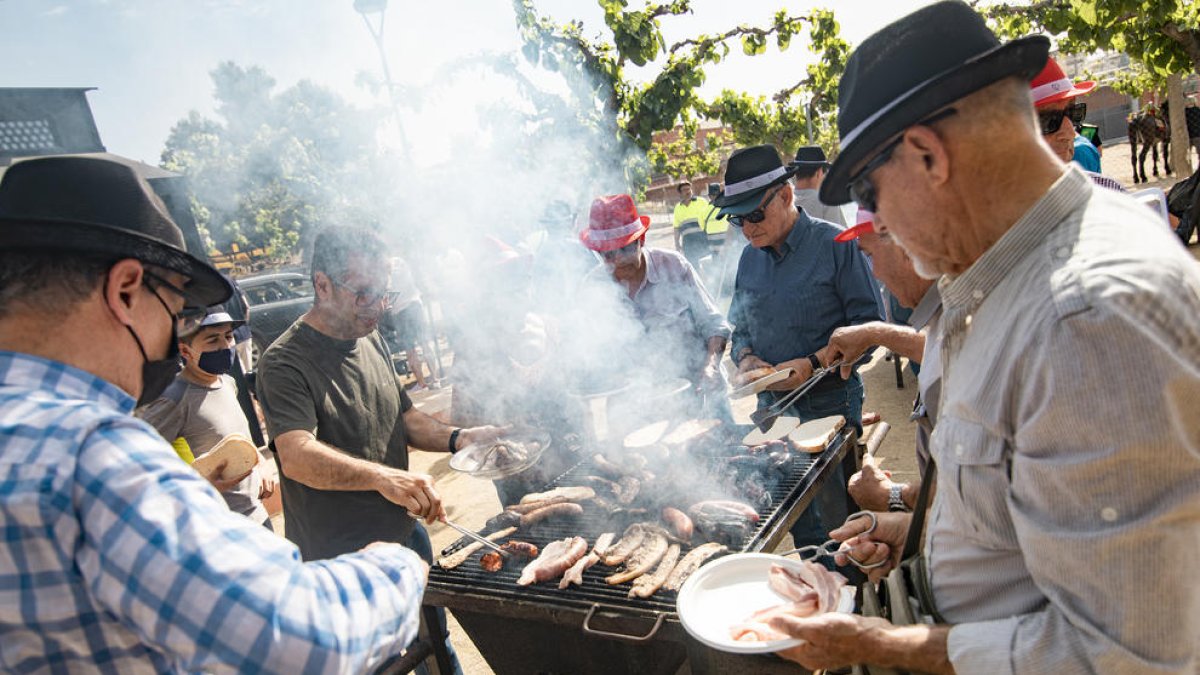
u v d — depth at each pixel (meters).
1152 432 0.86
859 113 1.10
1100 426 0.89
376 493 2.51
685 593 1.67
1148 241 0.93
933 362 1.69
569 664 2.14
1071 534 0.93
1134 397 0.86
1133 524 0.89
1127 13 9.16
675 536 2.13
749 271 3.37
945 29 1.04
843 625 1.21
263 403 2.36
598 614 1.81
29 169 1.05
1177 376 0.85
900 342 2.47
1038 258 0.99
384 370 2.68
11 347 1.00
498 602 1.97
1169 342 0.87
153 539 0.92
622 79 6.39
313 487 2.33
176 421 3.02
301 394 2.35
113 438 0.96
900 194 1.09
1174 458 0.87
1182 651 0.91
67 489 0.92
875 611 1.50
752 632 1.47
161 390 1.21
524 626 2.15
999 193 1.02
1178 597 0.90
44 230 0.97
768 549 2.01
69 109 3.87
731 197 3.09
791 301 3.16
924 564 1.35
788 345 3.24
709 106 13.02
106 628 0.98
